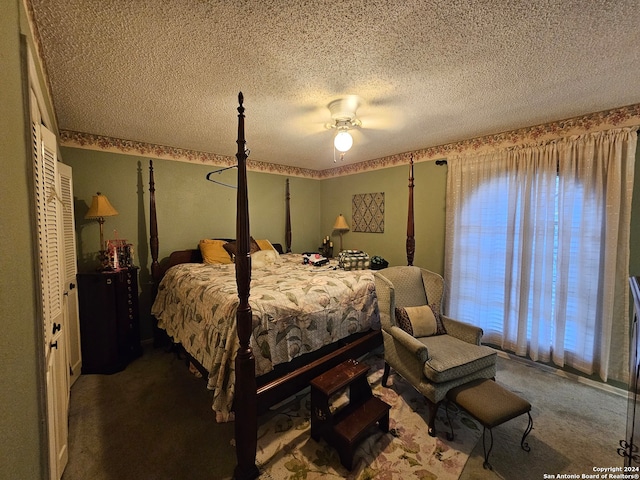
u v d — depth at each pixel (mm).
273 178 4406
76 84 1742
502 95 1943
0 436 591
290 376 1753
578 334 2311
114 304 2531
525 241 2582
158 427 1820
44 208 1199
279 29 1251
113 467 1513
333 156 3883
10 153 708
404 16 1166
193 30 1251
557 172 2420
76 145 2783
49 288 1231
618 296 2145
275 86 1799
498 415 1471
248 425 1435
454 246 3098
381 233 3992
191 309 2266
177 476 1465
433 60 1512
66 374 1771
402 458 1580
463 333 2246
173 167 3398
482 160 2869
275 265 3271
